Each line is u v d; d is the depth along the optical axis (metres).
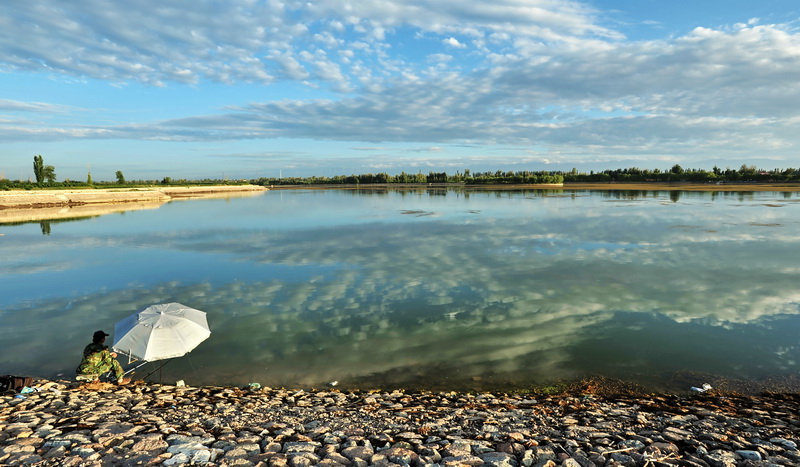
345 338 13.30
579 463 6.03
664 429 7.57
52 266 23.53
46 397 9.06
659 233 32.41
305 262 23.88
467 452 6.40
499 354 12.02
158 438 6.64
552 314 15.08
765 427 7.61
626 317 14.66
